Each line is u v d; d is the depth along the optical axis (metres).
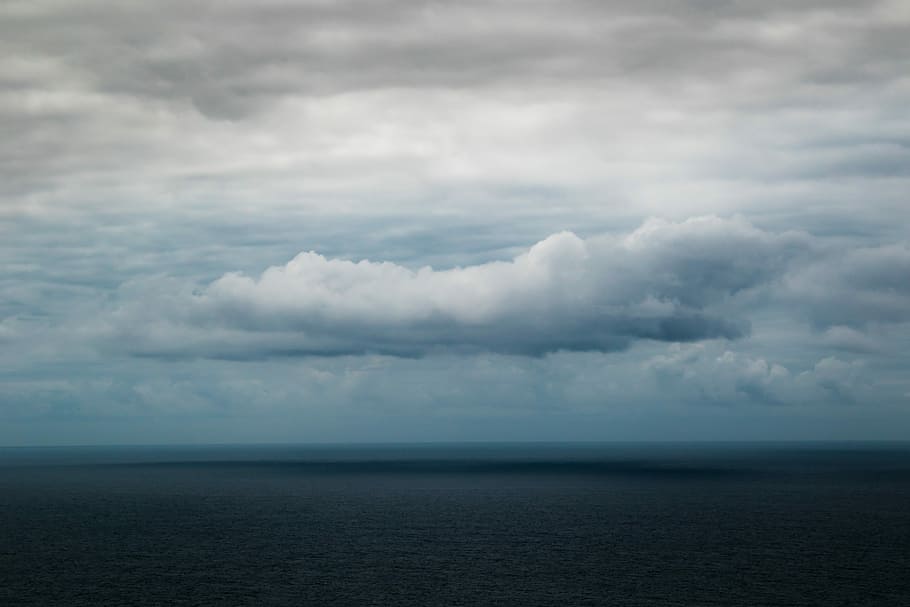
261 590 84.56
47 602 80.31
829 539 114.75
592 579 88.56
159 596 82.38
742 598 80.06
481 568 94.88
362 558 102.06
